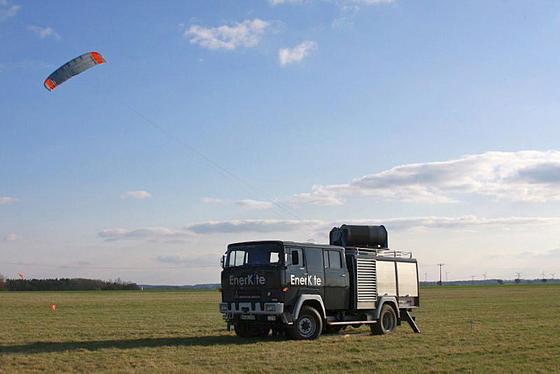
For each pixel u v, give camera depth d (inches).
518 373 569.9
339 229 969.5
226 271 880.3
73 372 584.7
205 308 1872.5
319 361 636.1
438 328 1048.8
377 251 973.2
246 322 873.5
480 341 820.6
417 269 1034.7
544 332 942.4
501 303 2017.7
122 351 729.0
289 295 839.1
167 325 1173.7
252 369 587.8
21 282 5036.9
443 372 572.1
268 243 852.6
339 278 908.0
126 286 5472.4
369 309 941.8
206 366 609.0
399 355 679.7
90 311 1694.1
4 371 590.2
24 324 1192.8
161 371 576.7
